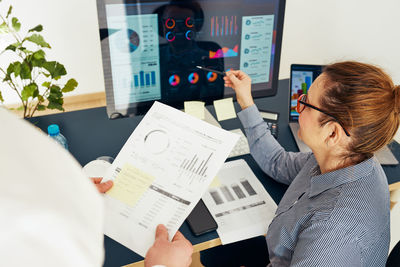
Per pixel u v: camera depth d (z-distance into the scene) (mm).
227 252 1203
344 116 754
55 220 166
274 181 1146
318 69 1290
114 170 883
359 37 2355
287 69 3041
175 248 738
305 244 769
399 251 942
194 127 924
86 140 1266
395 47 2086
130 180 865
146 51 1104
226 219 992
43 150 193
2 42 2438
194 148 891
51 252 163
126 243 803
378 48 2201
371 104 728
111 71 1101
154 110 960
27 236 160
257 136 1140
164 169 870
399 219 1625
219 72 1188
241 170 1161
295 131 1339
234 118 1418
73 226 173
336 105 762
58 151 201
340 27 2477
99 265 183
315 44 2752
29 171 177
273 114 1435
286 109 1497
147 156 891
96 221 191
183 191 840
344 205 761
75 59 2689
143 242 802
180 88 1216
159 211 824
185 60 1166
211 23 1132
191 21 1106
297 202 900
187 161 874
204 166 864
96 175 1044
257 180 1127
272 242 927
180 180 853
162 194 842
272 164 1125
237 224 980
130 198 845
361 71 754
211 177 848
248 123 1154
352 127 755
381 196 802
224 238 943
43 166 185
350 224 742
